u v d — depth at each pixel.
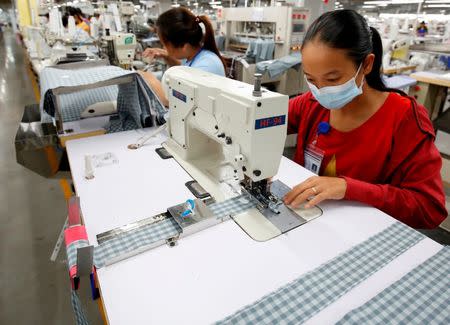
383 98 1.14
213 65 1.79
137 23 4.78
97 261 0.77
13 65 8.38
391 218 0.97
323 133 1.28
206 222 0.90
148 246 0.82
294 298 0.69
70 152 1.33
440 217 1.06
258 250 0.83
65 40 3.20
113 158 1.28
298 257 0.81
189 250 0.82
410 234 0.89
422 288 0.71
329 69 0.92
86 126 1.63
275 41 3.89
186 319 0.64
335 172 1.27
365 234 0.89
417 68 3.58
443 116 2.49
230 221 0.94
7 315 1.66
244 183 1.03
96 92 1.90
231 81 1.06
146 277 0.74
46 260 2.01
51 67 1.70
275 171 0.95
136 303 0.68
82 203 1.00
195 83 1.08
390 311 0.65
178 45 1.83
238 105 0.87
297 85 3.95
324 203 1.03
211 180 1.13
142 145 1.41
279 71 3.53
